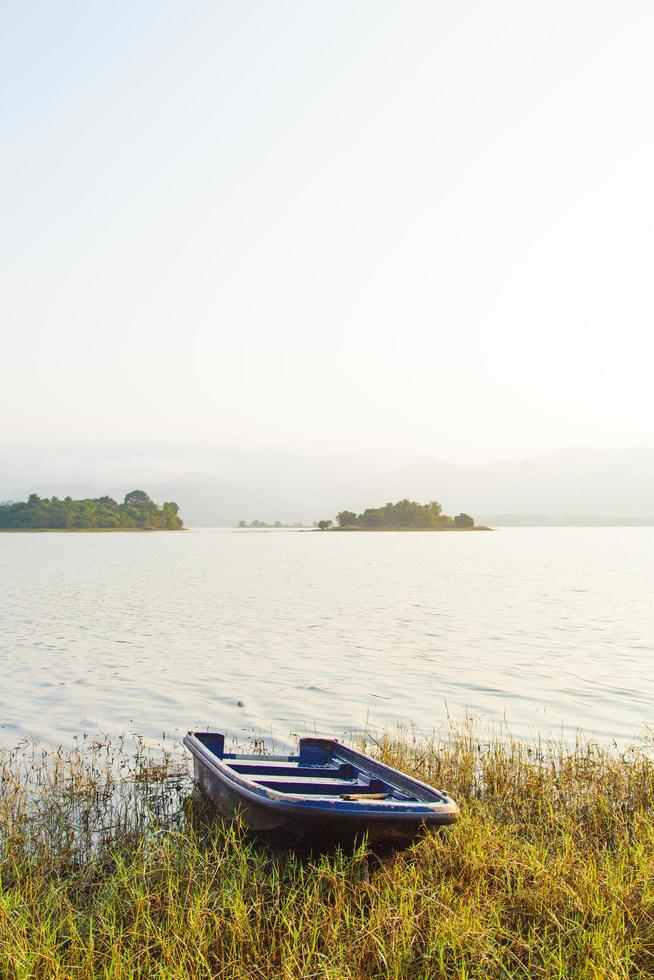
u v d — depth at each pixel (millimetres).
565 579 62719
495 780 12109
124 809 11281
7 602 44406
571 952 7316
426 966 7125
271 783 10305
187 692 20344
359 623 34656
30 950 7152
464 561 92688
